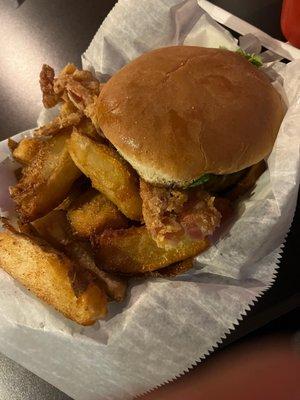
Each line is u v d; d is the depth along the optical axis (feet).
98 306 0.53
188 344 0.54
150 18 0.66
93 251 0.57
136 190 0.56
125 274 0.57
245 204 0.57
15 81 0.85
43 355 0.58
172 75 0.55
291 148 0.53
